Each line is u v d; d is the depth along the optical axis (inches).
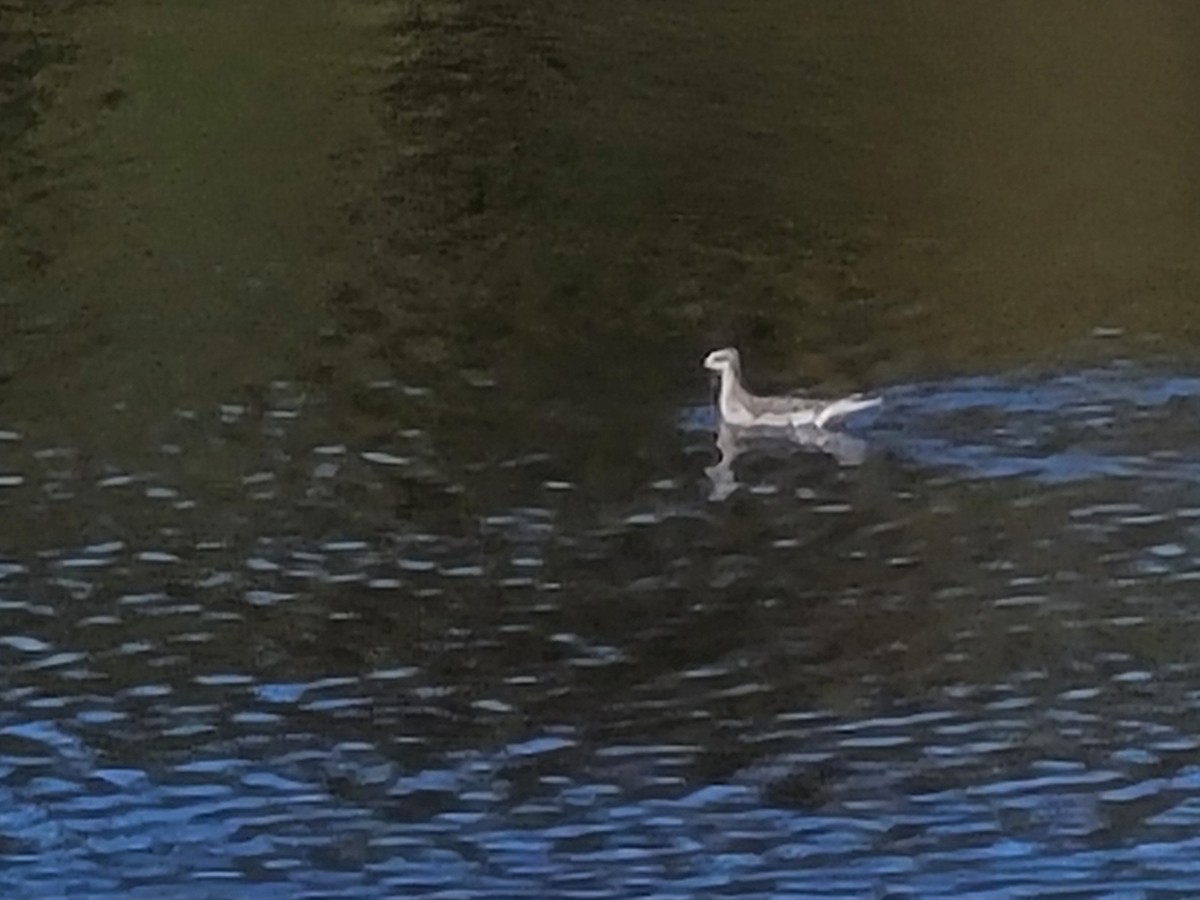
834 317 1021.2
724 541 831.7
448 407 930.7
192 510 851.4
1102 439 880.9
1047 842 668.1
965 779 698.2
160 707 738.2
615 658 765.3
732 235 1119.0
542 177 1186.0
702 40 1385.3
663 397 941.2
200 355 971.9
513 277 1063.6
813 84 1322.6
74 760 711.1
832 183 1186.0
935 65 1350.9
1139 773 698.2
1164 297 1029.2
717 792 694.5
